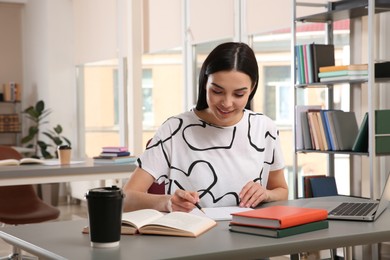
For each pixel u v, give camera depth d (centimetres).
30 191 448
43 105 882
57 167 417
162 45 689
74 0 895
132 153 707
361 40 433
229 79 210
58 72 894
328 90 447
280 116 538
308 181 417
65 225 194
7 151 462
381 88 435
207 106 234
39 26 916
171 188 231
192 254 151
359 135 382
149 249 157
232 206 230
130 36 710
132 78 709
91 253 154
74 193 841
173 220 181
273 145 246
